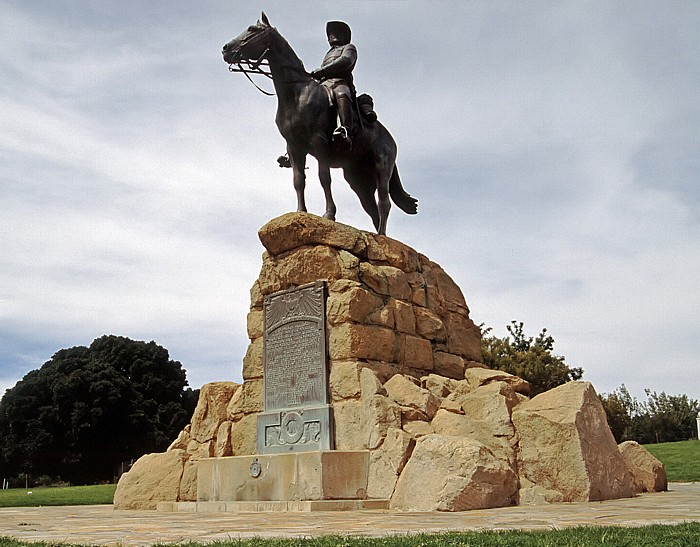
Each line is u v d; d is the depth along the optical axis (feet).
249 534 22.12
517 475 35.68
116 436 154.71
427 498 31.73
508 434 37.29
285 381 41.73
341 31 49.21
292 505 33.91
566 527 20.86
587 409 36.96
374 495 35.53
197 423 46.96
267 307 43.80
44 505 59.93
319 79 47.62
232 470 38.91
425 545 17.17
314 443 38.88
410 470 33.35
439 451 32.68
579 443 35.27
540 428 36.58
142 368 163.22
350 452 36.17
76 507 50.96
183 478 44.16
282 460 36.73
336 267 42.11
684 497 36.78
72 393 153.07
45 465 153.79
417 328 46.29
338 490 35.17
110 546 19.19
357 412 38.01
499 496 32.24
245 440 43.09
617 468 36.94
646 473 43.04
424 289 48.39
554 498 34.37
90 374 154.81
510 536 18.54
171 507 40.14
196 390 175.83
